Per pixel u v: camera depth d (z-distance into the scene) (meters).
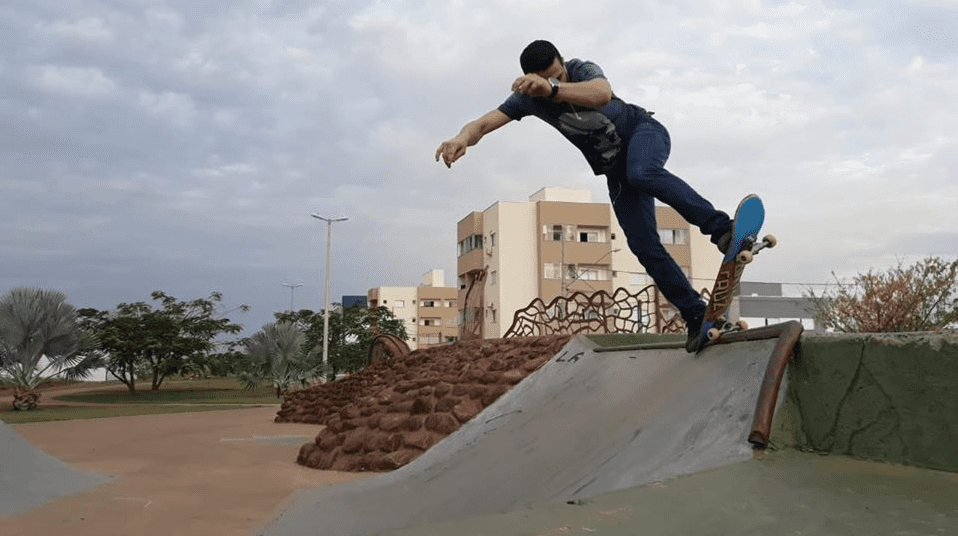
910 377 2.28
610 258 40.09
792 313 39.62
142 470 7.42
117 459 8.54
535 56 3.67
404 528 1.95
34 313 23.33
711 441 2.74
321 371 30.36
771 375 2.70
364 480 5.28
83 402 28.48
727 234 3.44
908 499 1.98
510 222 40.03
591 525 1.92
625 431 3.38
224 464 8.01
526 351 7.95
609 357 5.18
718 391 3.08
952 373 2.16
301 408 15.60
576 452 3.53
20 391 22.36
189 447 10.07
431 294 74.94
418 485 4.48
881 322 8.48
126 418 17.19
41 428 13.87
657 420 3.25
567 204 40.22
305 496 5.07
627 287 39.97
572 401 4.61
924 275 8.43
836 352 2.53
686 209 3.46
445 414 7.11
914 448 2.25
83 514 4.82
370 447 7.39
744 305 38.97
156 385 37.06
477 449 4.77
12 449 6.26
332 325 47.34
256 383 29.86
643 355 4.66
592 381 4.84
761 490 2.17
